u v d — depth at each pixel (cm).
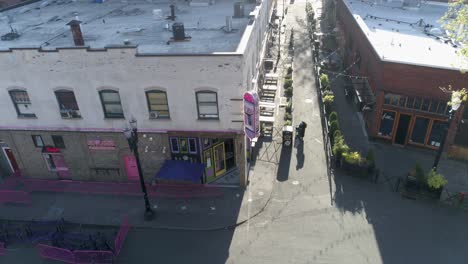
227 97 1873
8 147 2305
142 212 2030
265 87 3041
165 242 1831
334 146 2323
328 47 4338
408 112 2380
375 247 1741
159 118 2005
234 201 2070
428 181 1980
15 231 1917
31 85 1975
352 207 1992
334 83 3509
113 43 2092
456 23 2248
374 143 2564
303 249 1744
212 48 1930
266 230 1869
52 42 2166
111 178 2275
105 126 2067
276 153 2491
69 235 1858
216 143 2152
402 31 2938
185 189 2177
